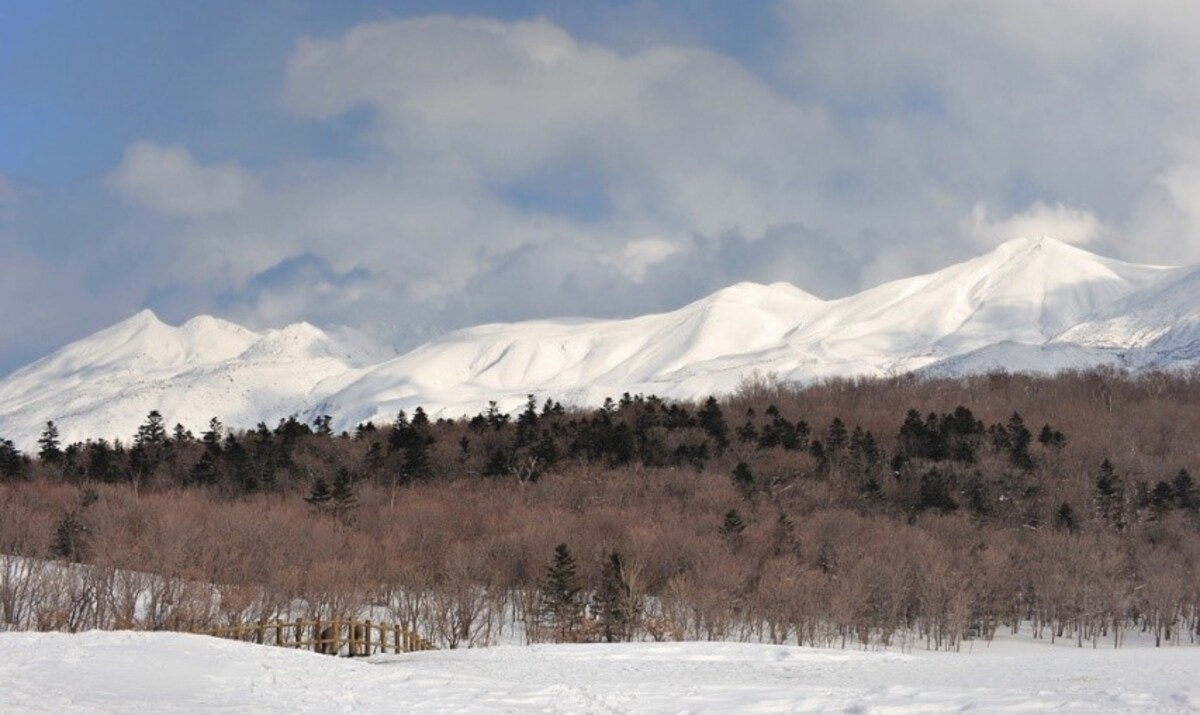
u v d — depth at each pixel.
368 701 48.94
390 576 138.88
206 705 46.72
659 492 192.62
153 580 112.25
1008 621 167.62
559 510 173.12
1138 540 179.25
